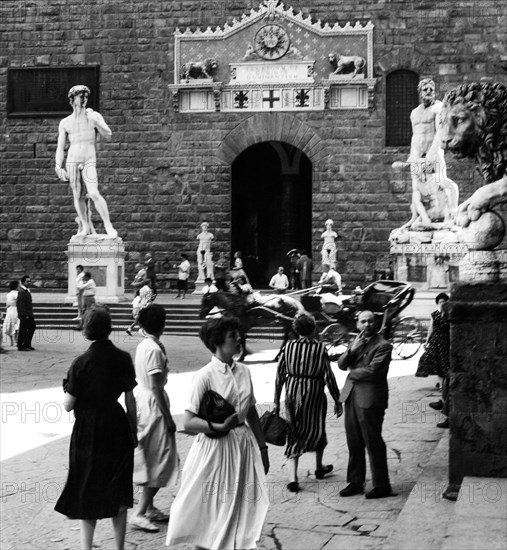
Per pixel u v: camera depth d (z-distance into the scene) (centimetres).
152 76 3744
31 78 3816
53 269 3809
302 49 3662
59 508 802
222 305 2147
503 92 952
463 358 871
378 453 990
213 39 3706
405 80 3628
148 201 3750
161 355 923
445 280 2586
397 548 741
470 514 748
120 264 3139
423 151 2683
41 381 1828
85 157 3073
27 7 3809
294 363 1039
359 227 3628
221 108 3709
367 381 994
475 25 3581
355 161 3634
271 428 904
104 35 3772
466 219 937
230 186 3716
